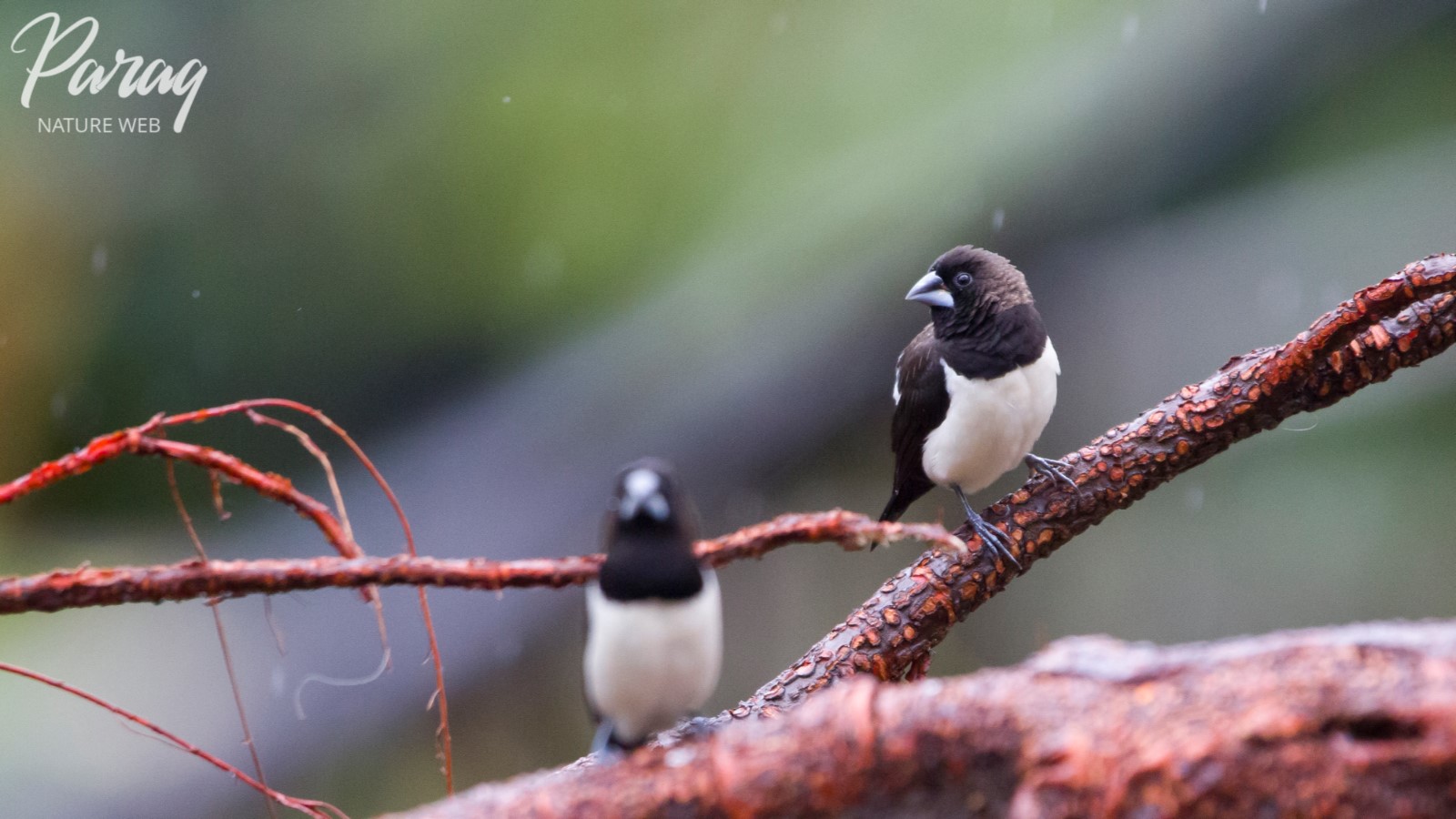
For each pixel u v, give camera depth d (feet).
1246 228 50.52
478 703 47.29
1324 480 47.01
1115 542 49.08
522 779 11.70
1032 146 51.60
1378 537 45.93
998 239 51.60
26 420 53.42
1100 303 51.08
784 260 53.36
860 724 10.74
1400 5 48.52
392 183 56.03
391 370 56.49
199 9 54.60
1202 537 48.24
